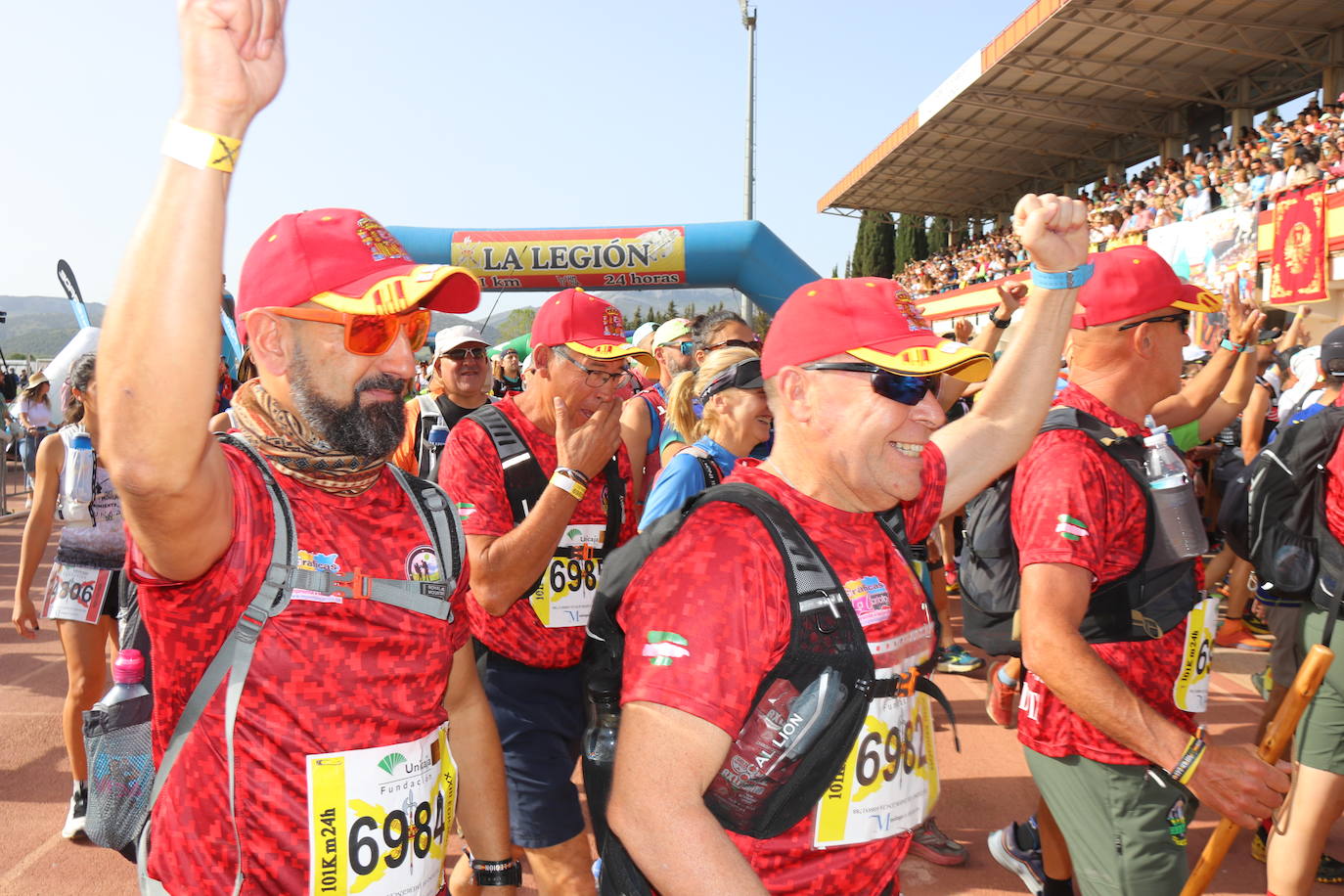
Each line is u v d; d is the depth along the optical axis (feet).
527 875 11.85
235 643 4.56
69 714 12.49
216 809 4.60
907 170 95.91
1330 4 54.80
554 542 8.21
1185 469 7.36
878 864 4.86
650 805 3.92
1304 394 19.98
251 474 4.67
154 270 3.77
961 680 19.81
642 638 4.18
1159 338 8.00
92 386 12.44
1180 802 7.28
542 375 9.23
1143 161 84.17
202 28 3.81
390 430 4.87
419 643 4.97
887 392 4.62
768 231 50.62
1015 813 13.71
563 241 50.19
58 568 12.57
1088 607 7.33
